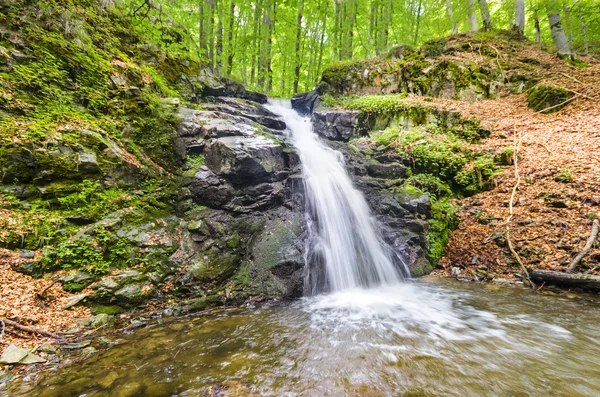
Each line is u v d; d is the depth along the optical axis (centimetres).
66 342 398
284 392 312
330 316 519
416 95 1345
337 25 1953
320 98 1454
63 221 536
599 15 1705
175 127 816
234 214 716
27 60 652
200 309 539
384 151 1077
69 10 819
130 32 1016
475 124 1105
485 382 323
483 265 712
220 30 1529
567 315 477
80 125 657
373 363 368
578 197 722
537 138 972
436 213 849
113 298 489
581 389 302
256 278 626
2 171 511
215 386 321
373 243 783
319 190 859
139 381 330
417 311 534
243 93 1339
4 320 380
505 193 863
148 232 611
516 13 1680
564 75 1191
